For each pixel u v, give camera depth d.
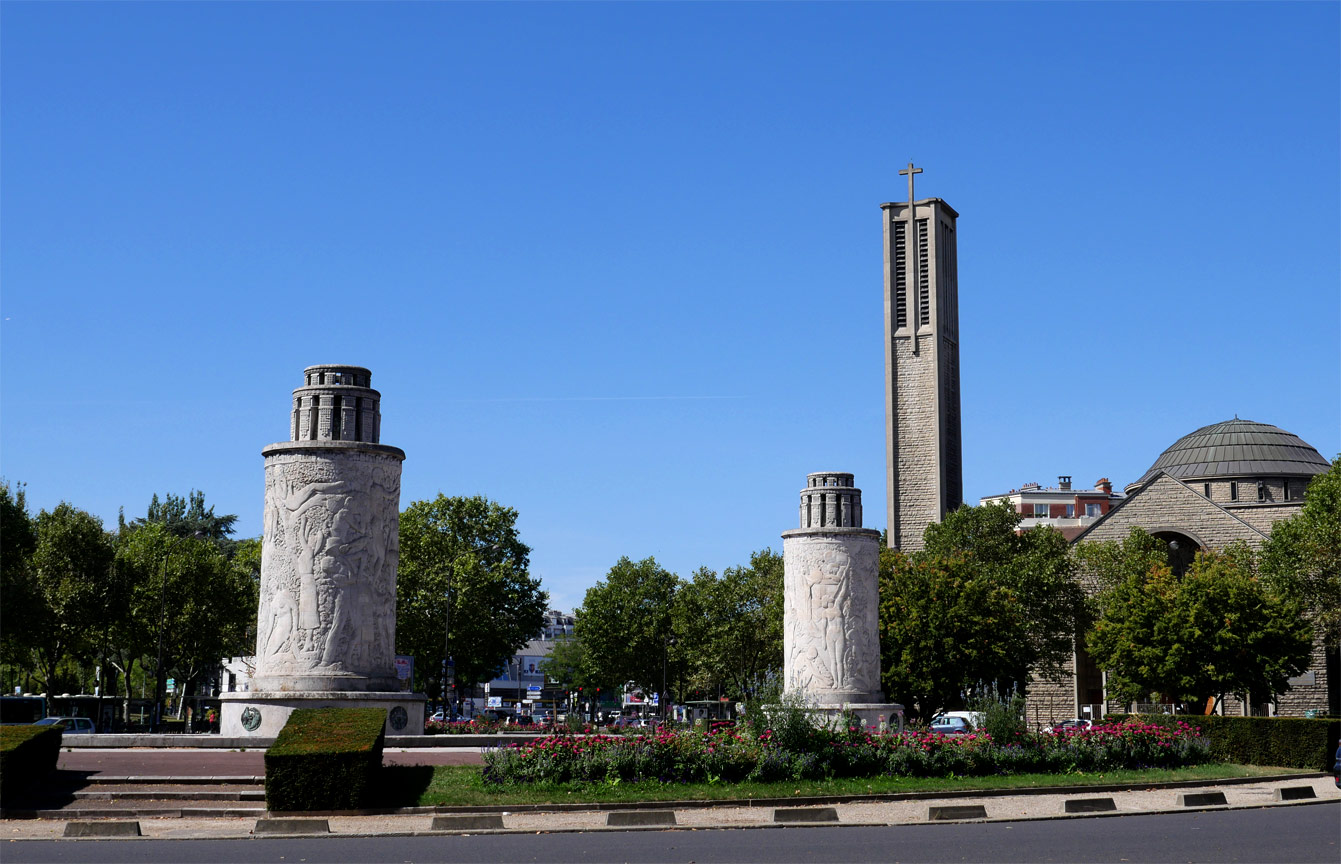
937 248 113.12
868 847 23.14
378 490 41.62
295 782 27.88
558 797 29.67
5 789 28.38
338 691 39.78
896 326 113.25
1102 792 33.81
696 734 34.56
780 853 22.38
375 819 27.17
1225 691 64.88
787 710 35.34
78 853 22.36
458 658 88.06
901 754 35.62
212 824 26.72
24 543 65.62
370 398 42.50
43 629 73.06
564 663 156.00
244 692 40.19
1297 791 32.69
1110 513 89.62
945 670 64.12
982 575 74.38
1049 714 86.81
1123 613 68.19
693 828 26.34
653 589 113.62
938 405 110.38
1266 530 95.19
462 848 23.19
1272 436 111.56
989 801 31.62
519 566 95.25
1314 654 81.44
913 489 110.38
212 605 83.88
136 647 83.19
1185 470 112.19
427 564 89.19
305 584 40.41
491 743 40.66
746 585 98.75
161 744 39.19
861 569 56.03
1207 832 25.36
